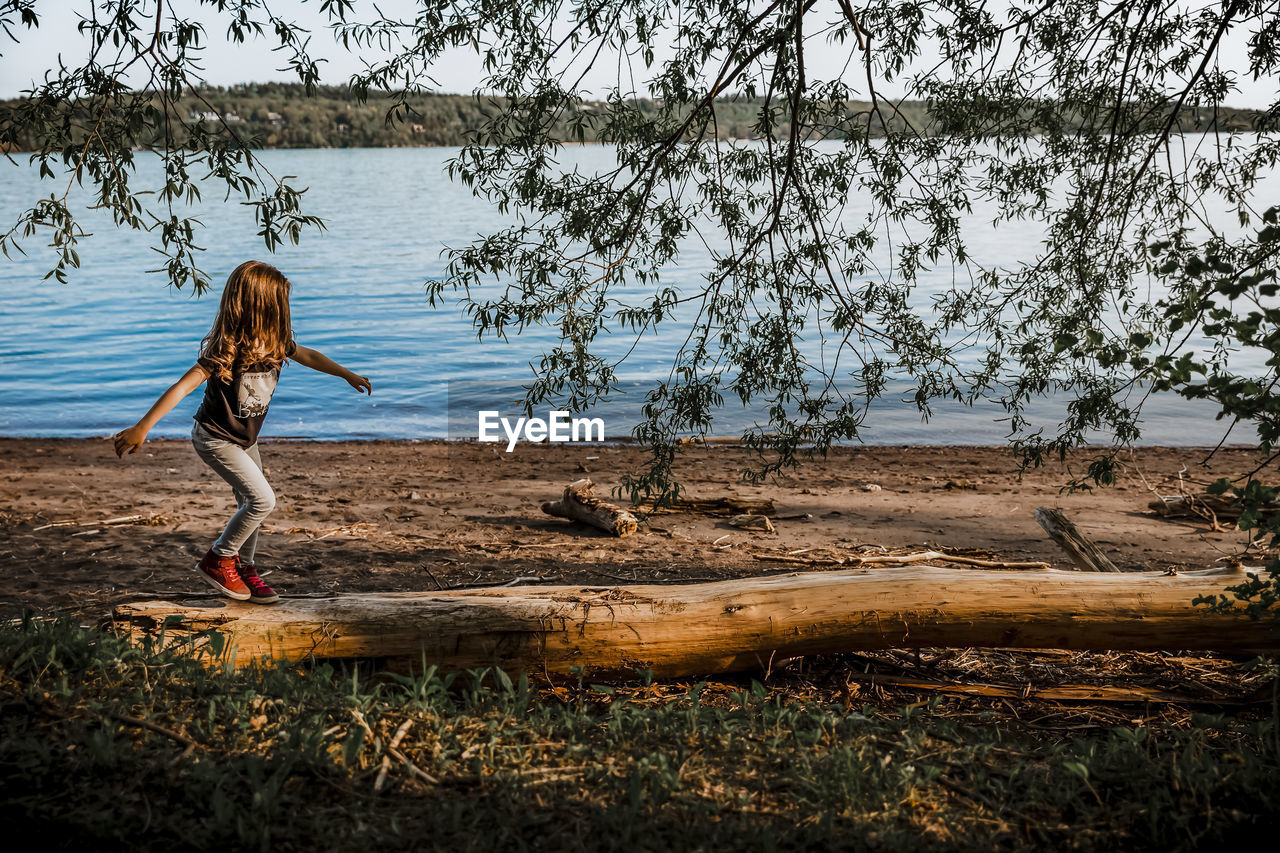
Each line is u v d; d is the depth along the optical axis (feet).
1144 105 21.81
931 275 97.19
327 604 16.26
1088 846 10.84
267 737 11.88
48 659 12.76
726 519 32.09
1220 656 19.11
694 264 111.96
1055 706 16.85
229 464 15.12
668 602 16.75
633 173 18.60
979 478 39.86
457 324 80.18
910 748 13.01
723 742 12.81
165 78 14.32
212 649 14.67
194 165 14.78
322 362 15.94
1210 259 12.65
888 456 44.75
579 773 11.70
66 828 9.72
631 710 13.94
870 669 18.26
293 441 47.39
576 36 17.99
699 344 19.51
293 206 14.88
